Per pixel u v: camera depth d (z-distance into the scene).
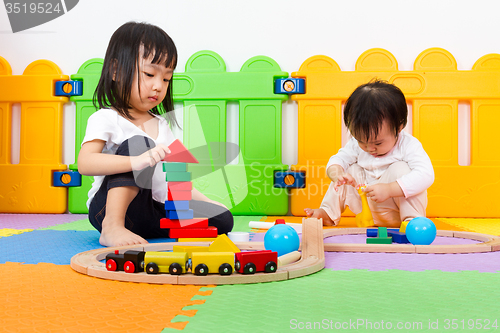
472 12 1.94
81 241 1.14
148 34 1.16
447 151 1.87
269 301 0.56
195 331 0.44
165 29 2.00
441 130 1.87
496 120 1.86
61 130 1.97
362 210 1.40
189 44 2.00
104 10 2.02
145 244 0.97
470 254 0.94
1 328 0.45
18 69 2.03
